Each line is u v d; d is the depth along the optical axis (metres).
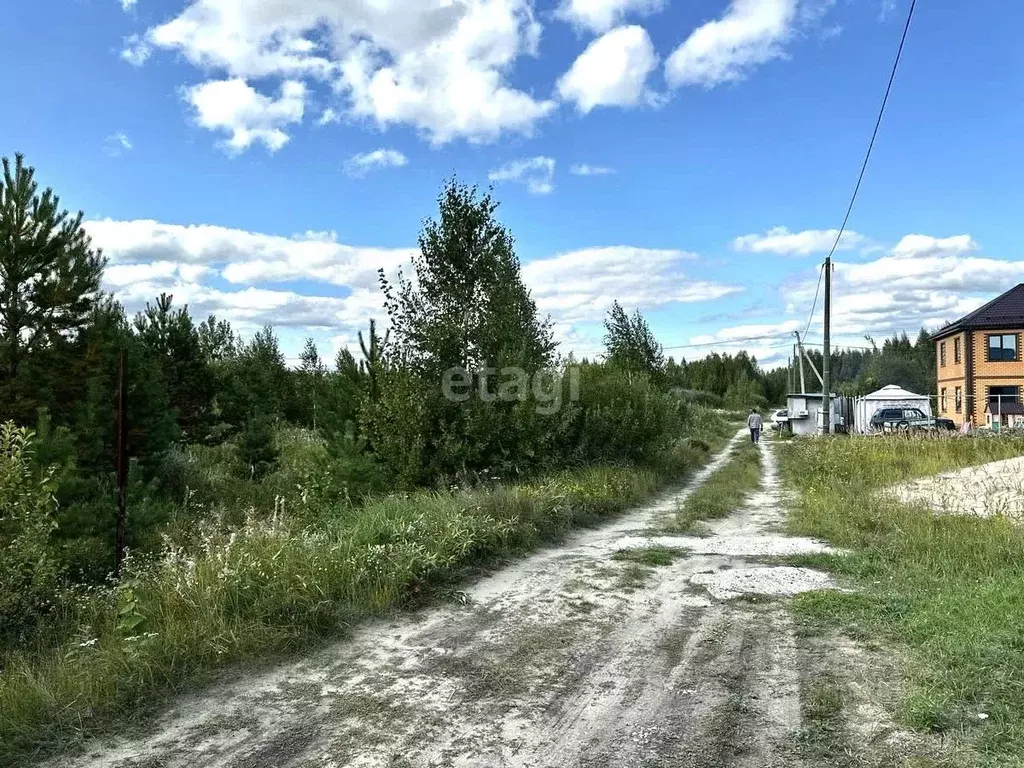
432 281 12.98
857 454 16.72
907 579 6.23
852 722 3.57
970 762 3.11
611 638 4.98
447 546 7.08
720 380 73.75
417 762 3.25
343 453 11.52
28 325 10.55
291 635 4.81
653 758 3.26
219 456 19.30
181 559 6.09
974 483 11.94
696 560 7.43
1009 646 4.31
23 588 5.44
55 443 8.29
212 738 3.51
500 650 4.75
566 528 9.43
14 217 10.30
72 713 3.71
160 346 17.58
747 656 4.56
